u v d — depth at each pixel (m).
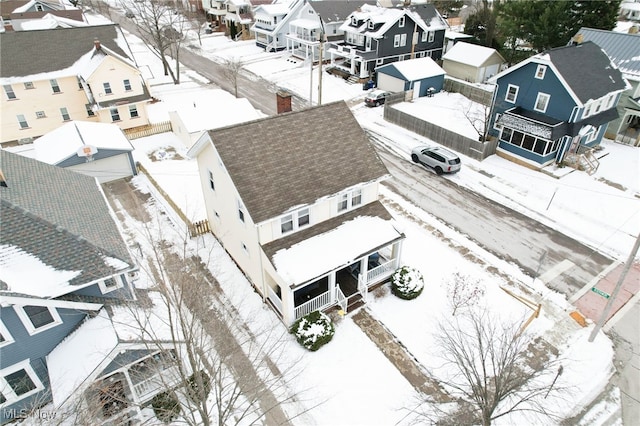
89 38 35.50
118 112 34.75
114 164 28.39
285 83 46.78
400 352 17.28
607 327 18.50
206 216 24.98
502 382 13.78
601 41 35.16
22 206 14.21
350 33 48.47
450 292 19.89
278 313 18.73
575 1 39.81
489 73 46.28
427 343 17.62
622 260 22.23
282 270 16.98
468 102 40.94
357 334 18.03
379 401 15.49
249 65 52.75
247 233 18.38
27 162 17.08
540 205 26.55
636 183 28.64
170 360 13.39
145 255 21.92
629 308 19.44
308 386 15.96
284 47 58.44
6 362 13.28
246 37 64.44
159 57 54.91
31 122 33.78
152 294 16.52
